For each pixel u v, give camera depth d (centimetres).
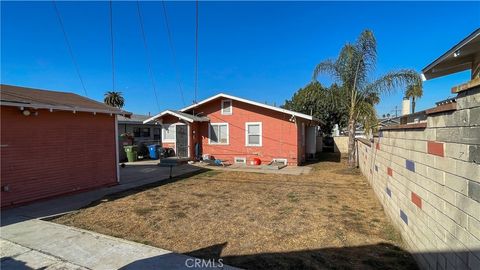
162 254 409
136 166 1500
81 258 400
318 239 472
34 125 747
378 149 721
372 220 570
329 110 2436
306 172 1251
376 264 384
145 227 535
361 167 1215
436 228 320
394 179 523
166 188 909
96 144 923
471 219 246
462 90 256
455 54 550
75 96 1065
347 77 1281
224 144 1639
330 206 677
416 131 391
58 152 806
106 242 456
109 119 977
